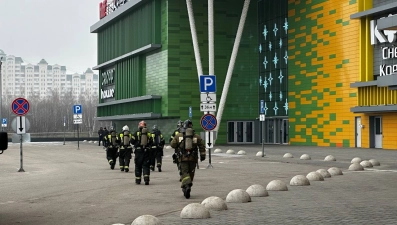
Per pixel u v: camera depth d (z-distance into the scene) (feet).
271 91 188.14
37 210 41.68
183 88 188.44
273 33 187.42
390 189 53.26
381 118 142.31
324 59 163.63
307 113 171.12
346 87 154.20
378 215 36.65
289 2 179.83
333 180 62.95
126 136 79.46
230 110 192.85
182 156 48.65
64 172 79.46
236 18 193.36
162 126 199.93
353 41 151.74
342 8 156.15
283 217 36.35
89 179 67.62
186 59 188.55
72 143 241.14
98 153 141.08
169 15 187.11
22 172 80.23
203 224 34.24
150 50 199.21
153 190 54.85
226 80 170.50
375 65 142.51
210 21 156.87
